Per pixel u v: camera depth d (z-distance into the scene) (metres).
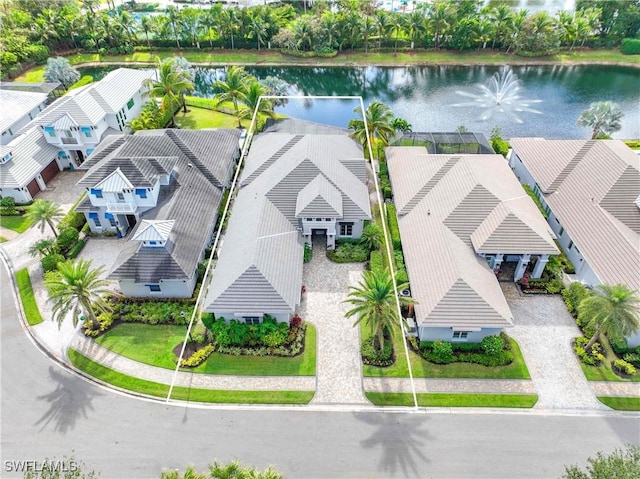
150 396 35.47
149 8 123.88
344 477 30.42
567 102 81.00
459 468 30.80
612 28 97.19
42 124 57.88
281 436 32.78
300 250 44.66
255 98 66.44
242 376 36.66
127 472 31.02
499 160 53.69
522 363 37.12
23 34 94.12
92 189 47.12
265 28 97.94
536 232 42.19
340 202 46.84
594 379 36.03
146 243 42.16
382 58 97.31
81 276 37.41
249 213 46.88
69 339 39.72
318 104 83.50
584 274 43.41
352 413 34.12
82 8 119.44
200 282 44.31
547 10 119.88
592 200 46.25
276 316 39.31
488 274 40.97
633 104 80.12
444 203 46.34
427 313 37.06
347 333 39.94
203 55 100.31
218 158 56.03
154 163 48.28
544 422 33.34
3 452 32.12
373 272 36.53
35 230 51.75
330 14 99.00
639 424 33.25
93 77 94.56
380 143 60.78
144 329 40.44
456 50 98.88
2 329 40.72
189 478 25.34
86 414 34.38
